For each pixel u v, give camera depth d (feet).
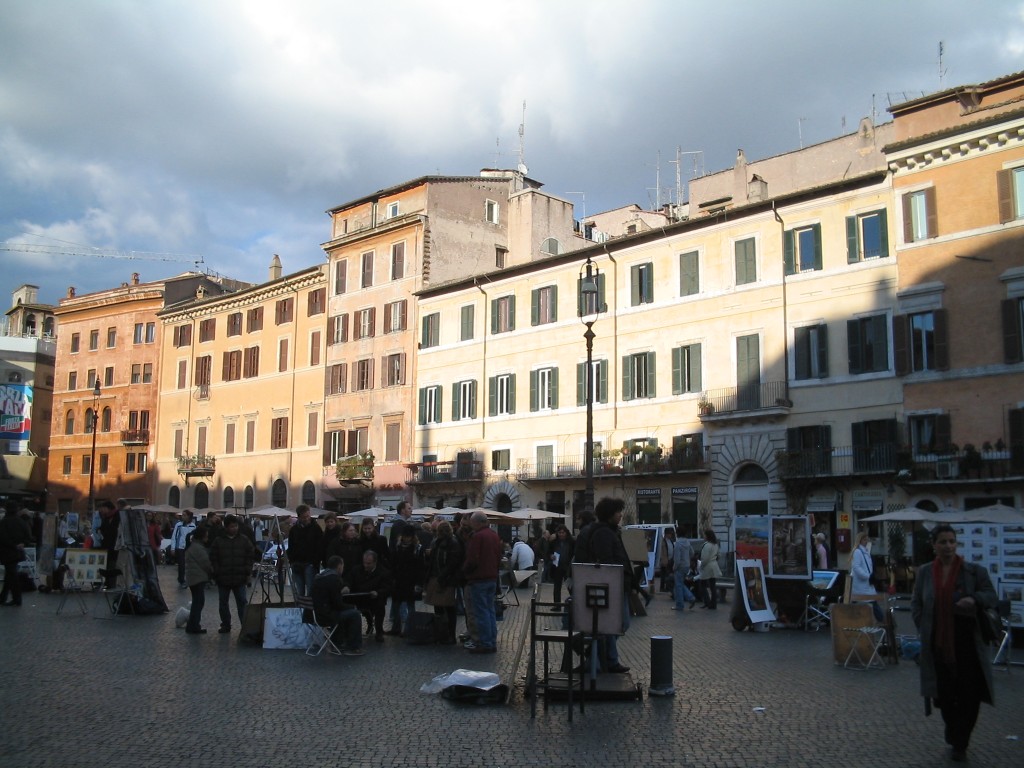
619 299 154.71
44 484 283.79
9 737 32.35
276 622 54.85
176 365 244.83
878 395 123.65
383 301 195.83
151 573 73.67
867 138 154.10
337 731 34.01
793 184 161.07
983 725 36.76
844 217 129.39
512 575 92.32
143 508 167.02
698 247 145.28
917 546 113.60
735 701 40.68
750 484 135.85
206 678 44.62
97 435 257.14
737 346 138.92
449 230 193.88
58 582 89.40
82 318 266.36
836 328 128.77
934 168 120.47
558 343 162.61
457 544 57.47
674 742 32.96
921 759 31.09
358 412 197.06
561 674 43.73
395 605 63.67
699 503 140.87
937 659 31.48
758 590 70.74
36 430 297.12
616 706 39.24
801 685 45.11
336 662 50.39
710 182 176.04
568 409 159.63
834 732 34.81
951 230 118.21
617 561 40.09
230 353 230.89
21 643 55.01
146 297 253.44
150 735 33.04
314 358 209.67
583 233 213.87
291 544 65.87
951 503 114.62
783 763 30.35
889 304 123.85
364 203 206.28
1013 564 58.65
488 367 173.47
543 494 161.17
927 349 119.96
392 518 126.41
